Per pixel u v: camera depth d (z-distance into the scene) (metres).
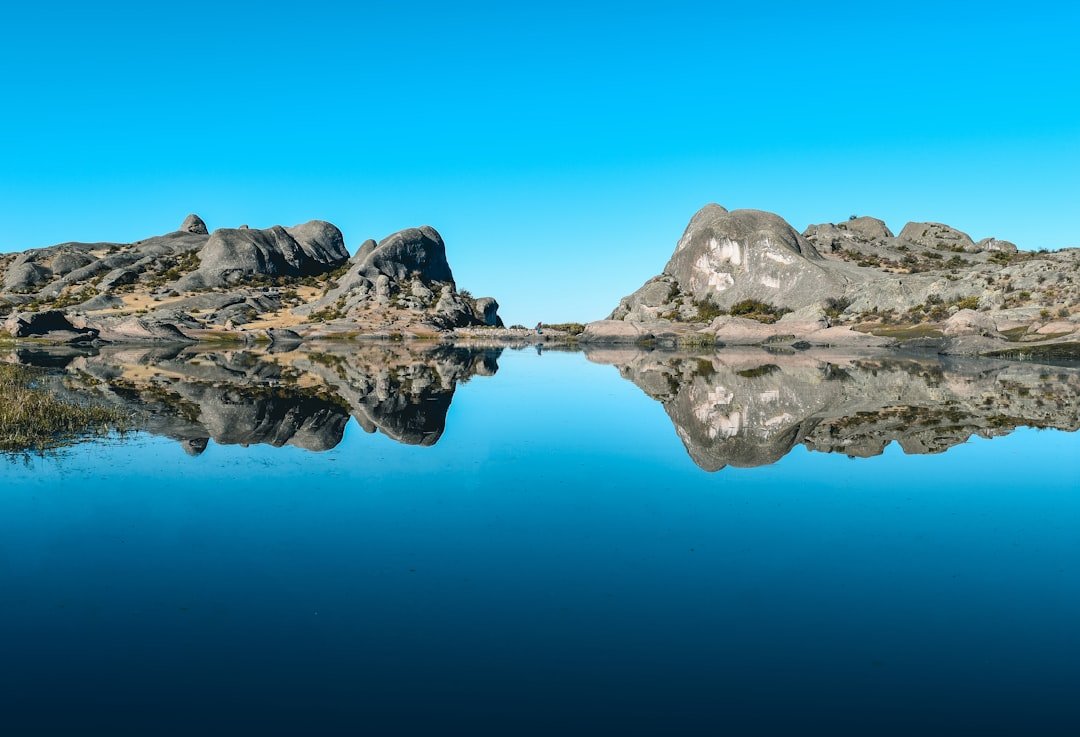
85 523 11.83
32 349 69.88
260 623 8.23
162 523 11.87
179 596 8.96
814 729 6.19
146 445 18.33
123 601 8.81
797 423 22.95
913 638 7.90
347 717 6.39
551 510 12.76
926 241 149.00
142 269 127.12
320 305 117.81
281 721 6.32
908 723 6.28
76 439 18.95
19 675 7.09
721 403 28.39
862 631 8.05
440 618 8.36
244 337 93.56
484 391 33.03
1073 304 67.00
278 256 136.25
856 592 9.13
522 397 30.53
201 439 19.23
